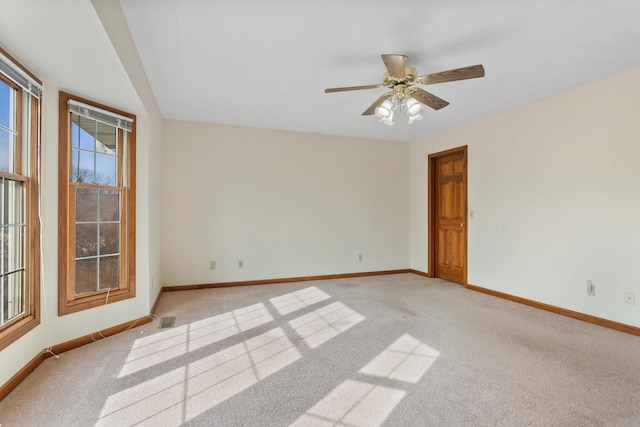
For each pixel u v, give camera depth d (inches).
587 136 118.3
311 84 118.0
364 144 203.8
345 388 73.2
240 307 134.3
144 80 105.9
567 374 79.5
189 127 165.0
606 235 113.0
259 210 178.1
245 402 67.6
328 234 194.4
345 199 198.5
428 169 199.9
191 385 74.0
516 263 144.7
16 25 59.9
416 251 211.5
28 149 80.8
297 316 123.3
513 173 146.3
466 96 130.2
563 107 126.1
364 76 111.0
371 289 167.2
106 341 98.5
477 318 121.7
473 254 167.3
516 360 87.0
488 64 102.0
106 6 62.6
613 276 111.0
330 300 145.7
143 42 88.9
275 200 181.6
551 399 69.0
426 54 95.6
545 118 132.7
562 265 126.6
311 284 178.2
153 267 130.3
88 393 70.3
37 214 82.5
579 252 120.9
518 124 143.9
